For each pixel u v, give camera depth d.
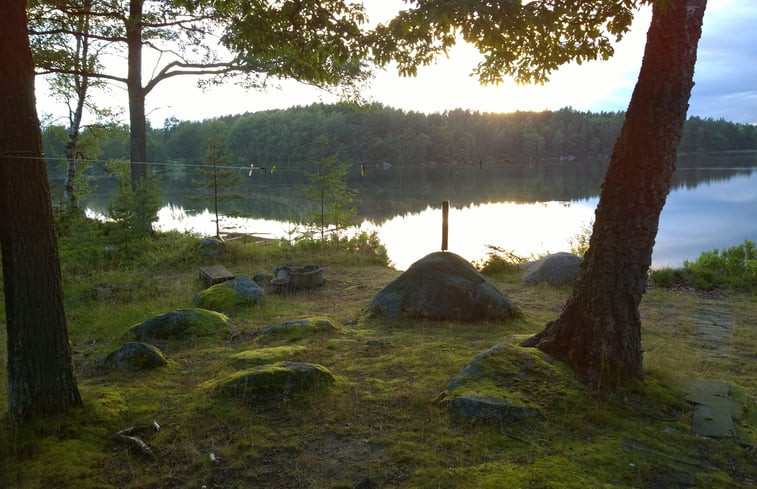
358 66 14.23
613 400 4.09
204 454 3.45
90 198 32.44
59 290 3.90
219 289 8.12
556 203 29.97
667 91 4.04
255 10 5.36
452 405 3.94
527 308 8.05
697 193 31.89
